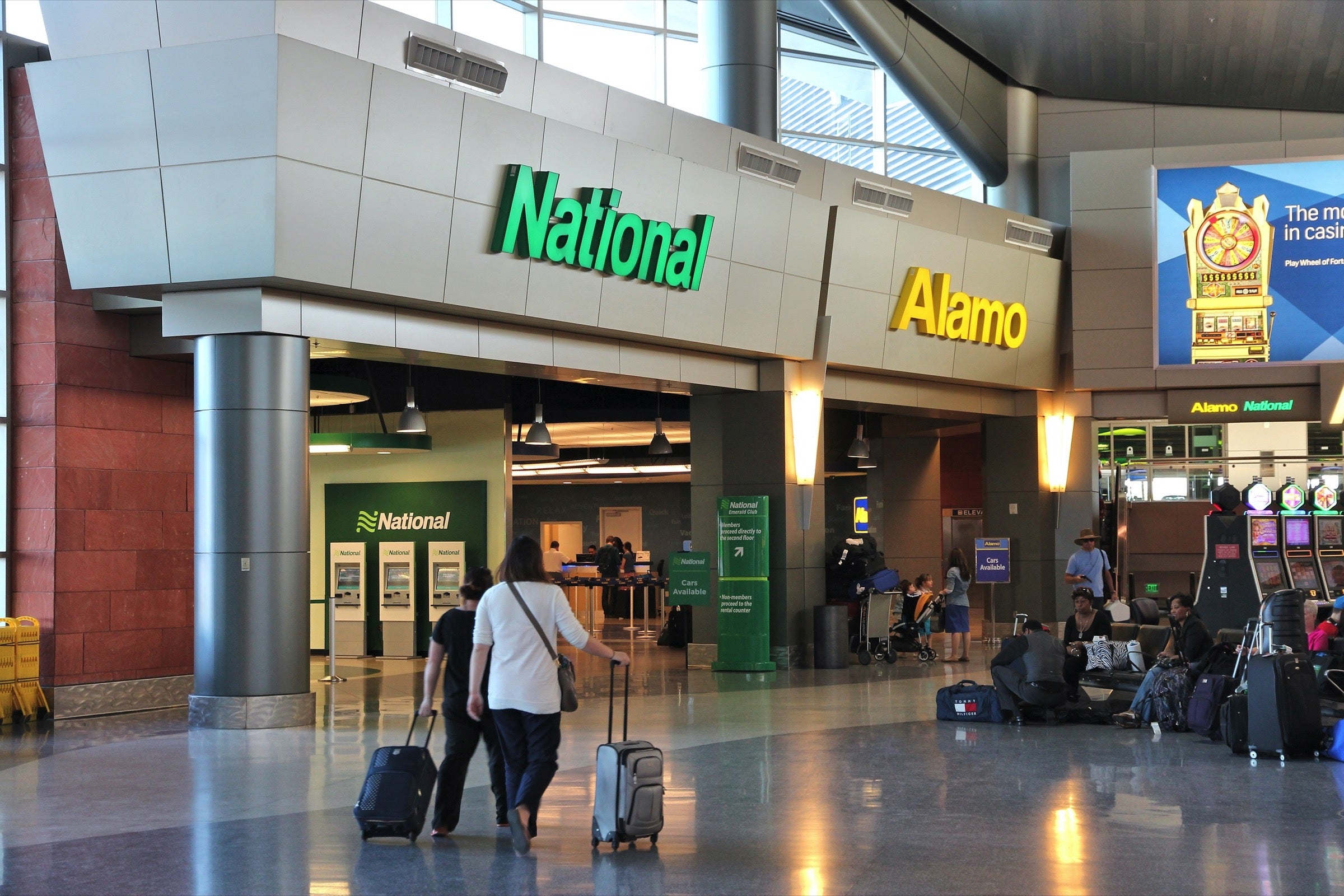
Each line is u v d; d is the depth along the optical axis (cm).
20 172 1318
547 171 1354
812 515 1800
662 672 1733
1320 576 1795
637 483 3428
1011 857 650
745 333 1664
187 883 612
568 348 1501
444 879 614
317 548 2095
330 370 2070
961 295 1939
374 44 1195
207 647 1198
